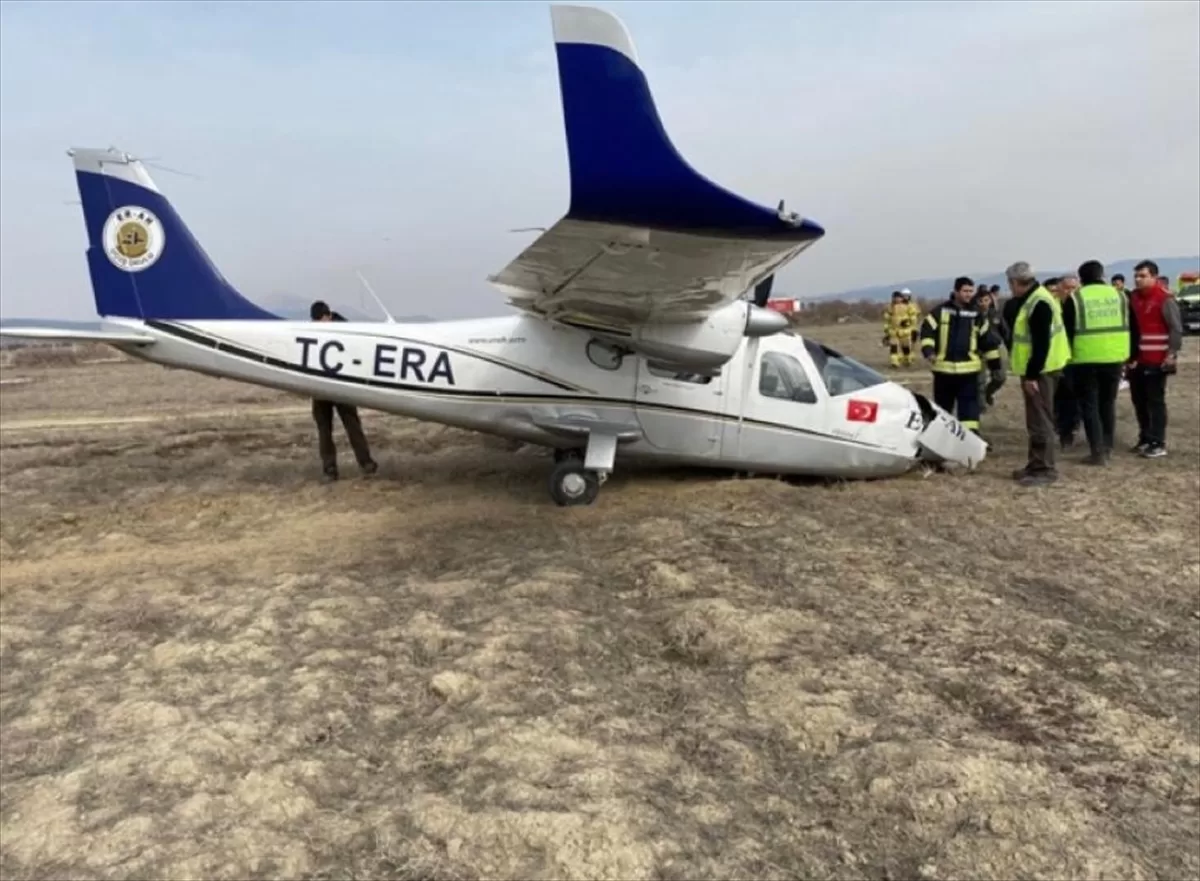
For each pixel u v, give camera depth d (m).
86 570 6.92
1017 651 4.90
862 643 5.02
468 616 5.57
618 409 8.64
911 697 4.38
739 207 5.16
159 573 6.76
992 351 10.67
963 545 6.83
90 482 10.20
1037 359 8.55
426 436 13.31
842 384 8.90
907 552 6.61
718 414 8.71
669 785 3.63
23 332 8.48
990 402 11.54
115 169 8.84
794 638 5.07
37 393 23.38
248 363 8.84
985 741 3.94
